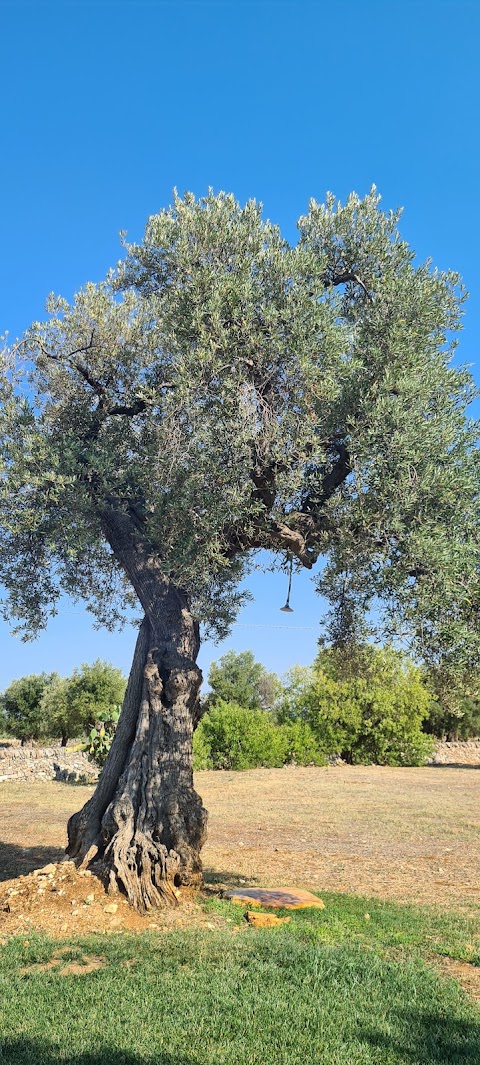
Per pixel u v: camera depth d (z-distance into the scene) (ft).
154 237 31.12
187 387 25.85
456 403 27.86
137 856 28.22
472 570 25.22
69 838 30.94
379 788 76.33
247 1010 17.92
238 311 26.71
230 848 43.11
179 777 29.40
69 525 27.76
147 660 30.27
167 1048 15.90
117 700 118.52
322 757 108.99
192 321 26.71
